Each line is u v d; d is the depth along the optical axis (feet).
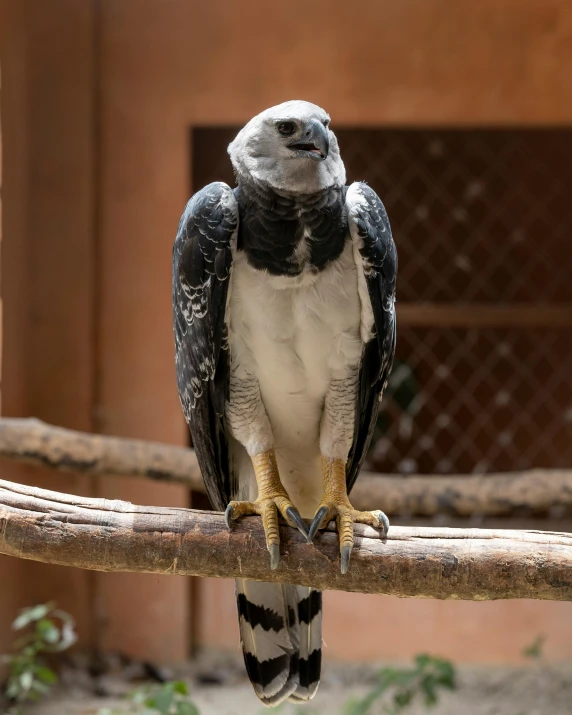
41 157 24.90
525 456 31.91
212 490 14.60
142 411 25.45
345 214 13.01
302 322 13.14
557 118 24.97
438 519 28.86
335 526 12.47
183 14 24.88
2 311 22.84
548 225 30.66
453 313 27.09
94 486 25.44
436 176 30.45
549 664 25.66
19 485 12.37
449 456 31.76
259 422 13.83
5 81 22.59
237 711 23.09
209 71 24.90
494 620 26.08
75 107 24.84
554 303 30.81
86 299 25.14
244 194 13.00
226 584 26.53
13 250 23.59
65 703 23.47
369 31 24.84
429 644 26.07
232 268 12.99
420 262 31.09
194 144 27.63
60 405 25.29
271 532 12.06
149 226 25.21
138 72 24.99
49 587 25.61
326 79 24.84
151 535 12.00
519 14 24.84
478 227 30.91
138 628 25.99
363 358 13.62
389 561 11.75
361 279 13.07
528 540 11.64
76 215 25.04
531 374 31.65
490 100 24.95
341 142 29.86
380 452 31.32
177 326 14.05
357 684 24.82
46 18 24.67
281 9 24.80
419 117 24.95
